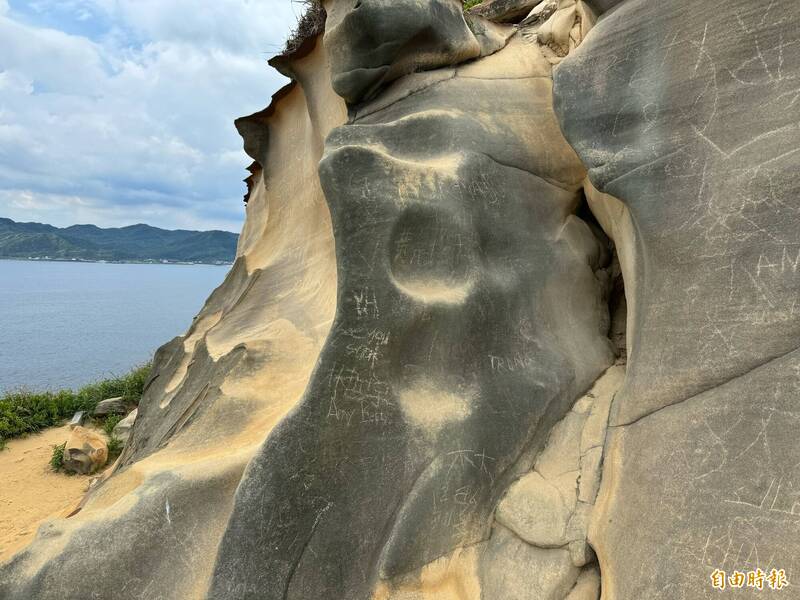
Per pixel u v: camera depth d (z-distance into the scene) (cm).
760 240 200
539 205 309
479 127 311
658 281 228
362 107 356
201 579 250
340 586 243
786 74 203
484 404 265
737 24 214
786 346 190
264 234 516
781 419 184
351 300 251
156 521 262
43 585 248
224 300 536
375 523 246
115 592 249
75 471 721
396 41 328
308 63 448
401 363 259
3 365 1747
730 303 204
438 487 250
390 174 265
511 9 453
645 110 235
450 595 243
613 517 222
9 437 841
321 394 249
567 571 231
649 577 196
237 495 248
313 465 247
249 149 541
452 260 276
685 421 206
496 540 253
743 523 182
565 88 259
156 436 422
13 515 615
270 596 241
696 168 219
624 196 238
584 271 308
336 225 257
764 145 204
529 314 288
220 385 355
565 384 279
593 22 279
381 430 251
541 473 264
